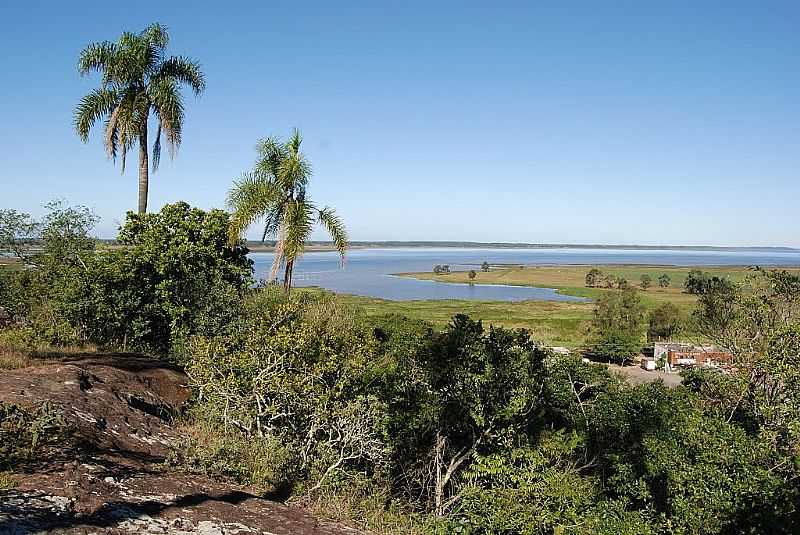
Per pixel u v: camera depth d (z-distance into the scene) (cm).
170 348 1566
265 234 1861
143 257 1616
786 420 1116
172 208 1769
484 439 945
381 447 930
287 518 684
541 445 901
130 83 1844
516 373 948
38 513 504
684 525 873
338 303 1805
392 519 809
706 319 1702
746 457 955
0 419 710
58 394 895
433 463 991
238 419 969
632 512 868
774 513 838
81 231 1802
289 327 1089
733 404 1355
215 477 781
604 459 1053
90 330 1580
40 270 1725
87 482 602
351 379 996
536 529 758
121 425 885
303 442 918
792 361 1231
